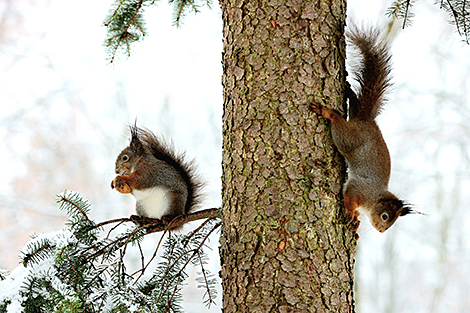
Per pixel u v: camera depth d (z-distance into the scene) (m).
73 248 6.37
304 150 5.46
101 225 6.78
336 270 5.25
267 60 5.63
